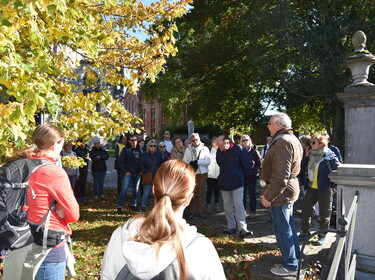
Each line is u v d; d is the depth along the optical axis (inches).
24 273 86.3
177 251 51.2
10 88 108.2
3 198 81.3
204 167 293.1
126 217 299.7
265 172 157.6
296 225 266.5
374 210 148.5
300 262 109.5
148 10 197.9
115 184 505.4
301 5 699.4
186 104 1085.8
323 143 206.5
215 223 278.7
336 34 617.6
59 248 92.0
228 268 178.9
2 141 116.0
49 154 95.7
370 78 607.8
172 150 344.8
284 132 152.9
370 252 149.2
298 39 636.1
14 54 106.7
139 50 196.9
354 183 150.9
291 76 673.6
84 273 173.2
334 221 252.1
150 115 2480.3
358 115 221.0
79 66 205.8
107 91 194.9
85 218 293.1
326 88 631.8
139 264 50.5
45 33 136.2
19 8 102.3
